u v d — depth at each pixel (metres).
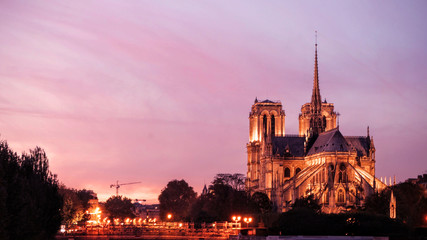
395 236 126.94
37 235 123.19
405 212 197.25
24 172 129.50
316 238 131.75
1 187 111.75
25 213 119.38
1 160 120.12
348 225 153.38
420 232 133.00
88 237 150.00
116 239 151.25
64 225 174.38
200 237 151.75
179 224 173.00
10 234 116.44
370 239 129.62
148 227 166.12
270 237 133.75
